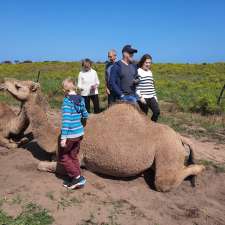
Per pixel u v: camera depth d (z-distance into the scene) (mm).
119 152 3064
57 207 2646
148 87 4211
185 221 2742
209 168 3732
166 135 3152
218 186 3396
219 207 3025
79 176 2916
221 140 5035
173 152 3109
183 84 12219
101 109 6621
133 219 2652
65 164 2902
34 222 2439
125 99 3684
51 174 3148
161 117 6180
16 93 3230
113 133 3107
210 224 2748
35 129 3258
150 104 4246
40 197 2744
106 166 3105
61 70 19109
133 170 3113
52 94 8227
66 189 2912
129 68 3770
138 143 3094
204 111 7031
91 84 5117
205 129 5637
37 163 3357
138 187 3135
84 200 2793
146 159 3094
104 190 3002
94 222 2551
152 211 2803
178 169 3127
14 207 2584
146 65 4180
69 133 2859
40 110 3266
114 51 4551
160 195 3062
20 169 3213
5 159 3447
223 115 6848
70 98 2852
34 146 3812
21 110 3615
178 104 7512
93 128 3150
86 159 3154
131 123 3154
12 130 3695
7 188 2834
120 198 2916
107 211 2699
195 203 3023
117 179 3229
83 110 2938
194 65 23812
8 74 16672
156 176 3084
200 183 3381
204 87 11711
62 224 2479
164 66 22891
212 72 19734
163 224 2654
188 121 6125
